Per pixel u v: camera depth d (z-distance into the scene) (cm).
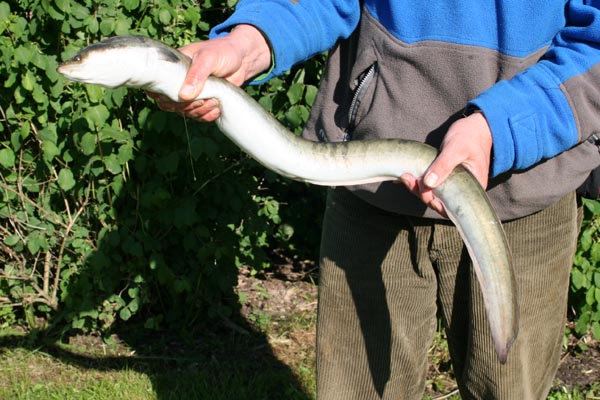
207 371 427
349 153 216
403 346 275
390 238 263
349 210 266
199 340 460
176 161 409
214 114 213
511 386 261
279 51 233
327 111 262
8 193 429
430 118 239
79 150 411
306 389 414
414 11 232
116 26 396
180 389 404
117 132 404
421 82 237
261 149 214
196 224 448
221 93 208
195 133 416
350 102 256
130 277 446
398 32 235
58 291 458
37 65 389
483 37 228
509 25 224
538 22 223
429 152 211
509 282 198
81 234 434
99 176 430
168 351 447
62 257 444
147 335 462
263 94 446
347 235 268
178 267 454
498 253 197
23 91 402
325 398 284
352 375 282
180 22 430
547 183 237
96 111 389
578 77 211
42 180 432
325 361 283
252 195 474
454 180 199
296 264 554
